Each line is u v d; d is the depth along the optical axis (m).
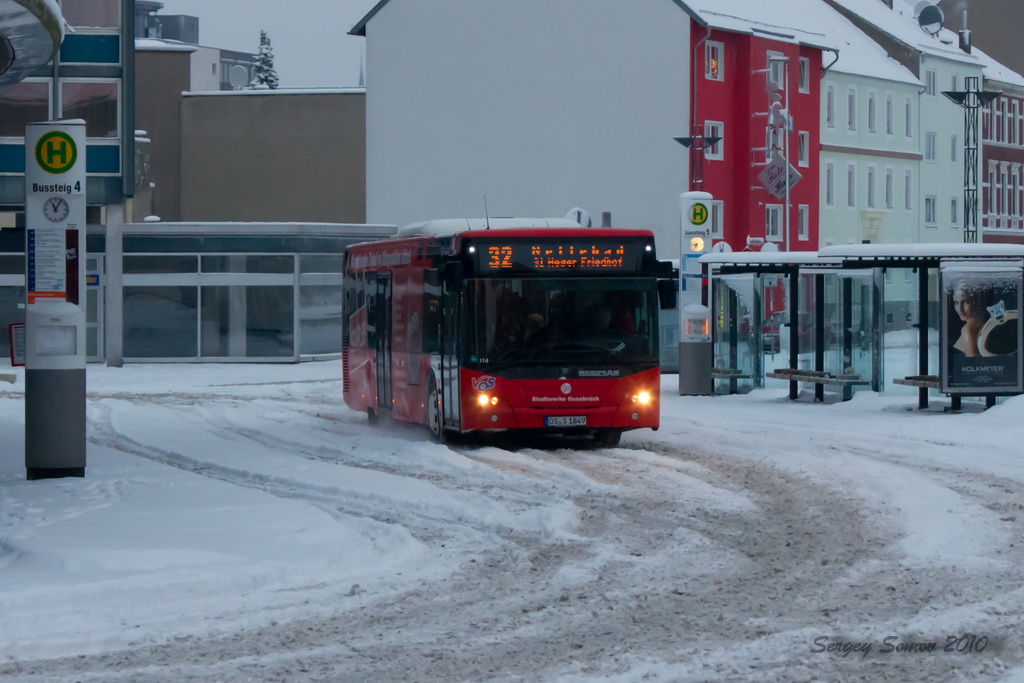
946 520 13.22
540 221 23.31
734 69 69.81
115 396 33.47
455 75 73.75
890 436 21.19
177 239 45.97
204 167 78.75
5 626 9.32
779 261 29.83
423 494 15.22
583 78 70.06
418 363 22.81
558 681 7.86
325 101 78.00
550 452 19.97
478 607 9.95
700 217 31.03
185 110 78.62
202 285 46.19
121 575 10.80
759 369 31.30
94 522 13.19
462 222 23.23
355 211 77.94
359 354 26.88
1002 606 9.65
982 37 95.12
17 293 45.53
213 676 8.13
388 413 24.67
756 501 14.63
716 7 68.81
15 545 11.88
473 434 23.11
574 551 12.04
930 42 85.25
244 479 17.47
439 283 21.61
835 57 75.38
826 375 27.98
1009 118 91.75
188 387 36.66
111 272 44.53
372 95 76.00
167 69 79.44
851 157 77.62
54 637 9.05
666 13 67.62
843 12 83.62
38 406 16.91
